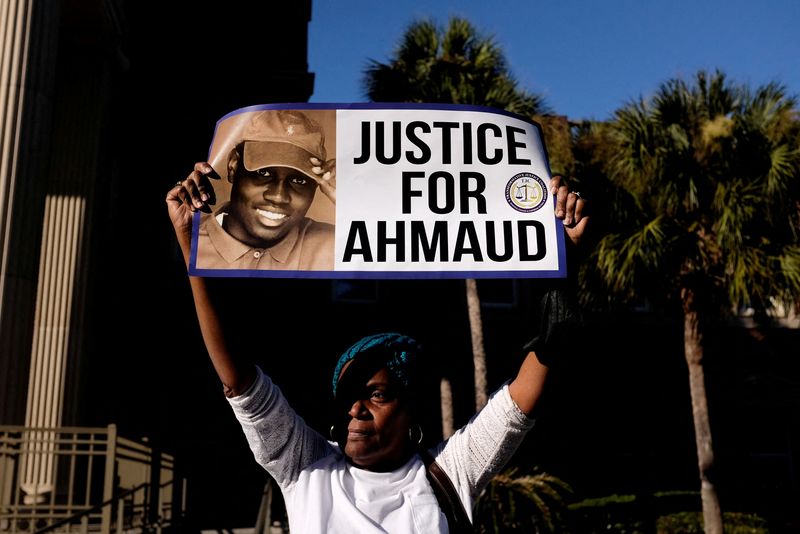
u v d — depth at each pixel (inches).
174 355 492.4
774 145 388.8
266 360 519.8
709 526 383.6
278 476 73.3
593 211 79.2
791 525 474.0
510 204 80.8
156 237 510.6
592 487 540.4
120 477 389.1
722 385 569.0
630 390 565.3
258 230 77.4
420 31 465.1
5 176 301.3
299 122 81.4
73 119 427.2
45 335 395.9
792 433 580.1
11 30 315.3
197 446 478.6
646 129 399.9
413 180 81.0
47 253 406.0
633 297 416.2
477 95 446.9
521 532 371.9
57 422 386.9
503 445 74.2
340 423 74.3
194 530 418.0
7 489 282.4
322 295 542.3
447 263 78.9
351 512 68.4
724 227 382.0
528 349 73.8
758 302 409.1
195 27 560.4
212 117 547.2
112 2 430.9
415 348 74.8
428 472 74.3
